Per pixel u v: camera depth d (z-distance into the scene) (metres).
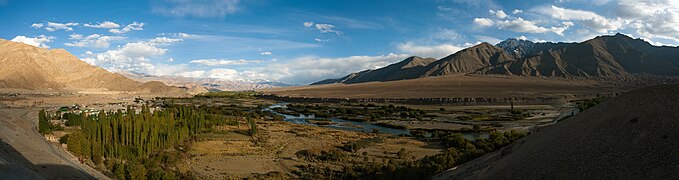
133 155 84.19
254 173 77.38
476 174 54.03
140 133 90.38
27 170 52.94
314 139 118.06
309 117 195.75
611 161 39.31
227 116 183.12
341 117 191.00
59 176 58.47
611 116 47.19
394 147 104.38
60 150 81.81
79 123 128.88
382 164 81.44
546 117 166.62
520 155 52.38
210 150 99.38
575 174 40.34
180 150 97.12
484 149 86.75
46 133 106.31
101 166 76.12
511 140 95.06
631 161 38.03
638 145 39.47
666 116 41.03
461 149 91.94
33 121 137.75
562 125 55.72
